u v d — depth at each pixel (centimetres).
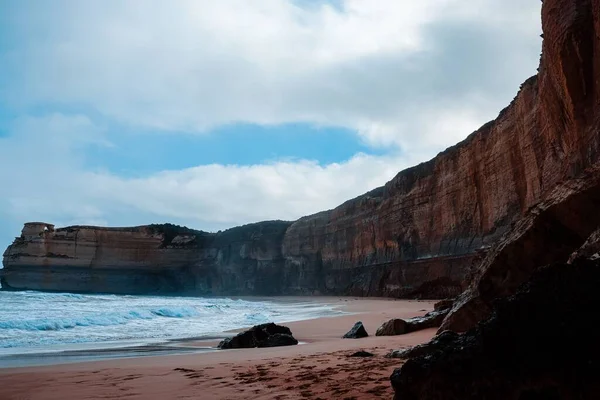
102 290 8119
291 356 934
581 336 289
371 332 1558
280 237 8138
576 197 744
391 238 5278
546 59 1897
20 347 1232
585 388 273
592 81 1491
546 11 1736
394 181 5353
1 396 583
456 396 317
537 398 293
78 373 762
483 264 965
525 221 852
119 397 561
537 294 325
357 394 507
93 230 8269
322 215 7225
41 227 7994
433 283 4184
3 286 7812
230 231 8950
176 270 8894
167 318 2317
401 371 357
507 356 309
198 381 655
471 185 3791
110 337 1498
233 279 8531
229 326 1948
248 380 645
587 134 1473
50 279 7806
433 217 4469
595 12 1434
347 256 6412
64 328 1725
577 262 334
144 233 8688
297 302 4941
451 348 345
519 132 2889
